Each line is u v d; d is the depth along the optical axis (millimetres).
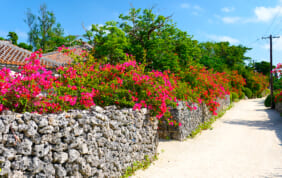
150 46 16469
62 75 6641
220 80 20438
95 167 4770
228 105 23719
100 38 15641
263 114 17781
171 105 8758
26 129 3529
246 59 46562
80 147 4375
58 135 3992
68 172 4133
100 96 6910
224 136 10656
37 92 4680
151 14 16750
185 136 10164
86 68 7434
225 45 42281
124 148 5875
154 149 7582
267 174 6012
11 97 4535
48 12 38406
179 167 6742
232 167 6660
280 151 8062
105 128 5184
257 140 9750
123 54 14930
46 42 36531
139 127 6715
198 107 12500
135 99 6945
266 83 44750
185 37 18359
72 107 5836
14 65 10367
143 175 6055
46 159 3766
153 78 8078
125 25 17562
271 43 23000
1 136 3260
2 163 3189
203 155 7898
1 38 35000
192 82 14023
